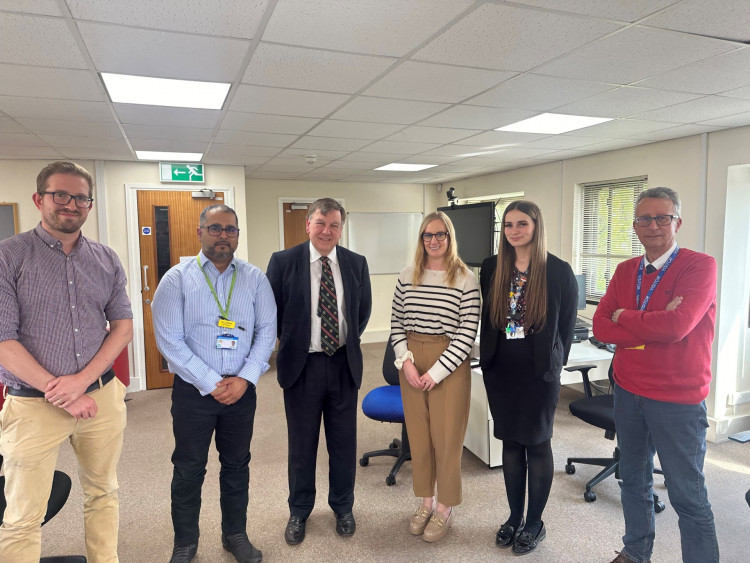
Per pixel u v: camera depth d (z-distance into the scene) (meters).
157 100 2.73
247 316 2.07
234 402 2.00
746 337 3.72
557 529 2.42
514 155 4.75
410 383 2.25
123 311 1.85
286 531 2.31
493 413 2.20
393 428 3.80
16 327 1.57
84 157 4.63
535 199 5.47
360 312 2.41
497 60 2.16
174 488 2.05
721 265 3.58
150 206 5.01
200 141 3.93
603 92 2.65
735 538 2.33
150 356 5.07
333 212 2.17
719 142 3.58
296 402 2.24
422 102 2.83
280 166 5.45
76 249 1.71
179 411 1.99
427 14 1.70
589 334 4.03
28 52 2.00
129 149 4.23
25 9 1.63
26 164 4.62
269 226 6.87
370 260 7.46
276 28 1.81
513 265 2.14
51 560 2.07
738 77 2.40
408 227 7.63
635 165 4.23
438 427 2.26
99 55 2.04
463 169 5.81
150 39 1.89
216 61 2.14
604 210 4.72
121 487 2.88
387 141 4.00
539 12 1.69
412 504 2.68
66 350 1.65
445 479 2.28
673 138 3.88
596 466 3.13
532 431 2.10
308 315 2.18
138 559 2.20
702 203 3.69
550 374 2.04
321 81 2.43
